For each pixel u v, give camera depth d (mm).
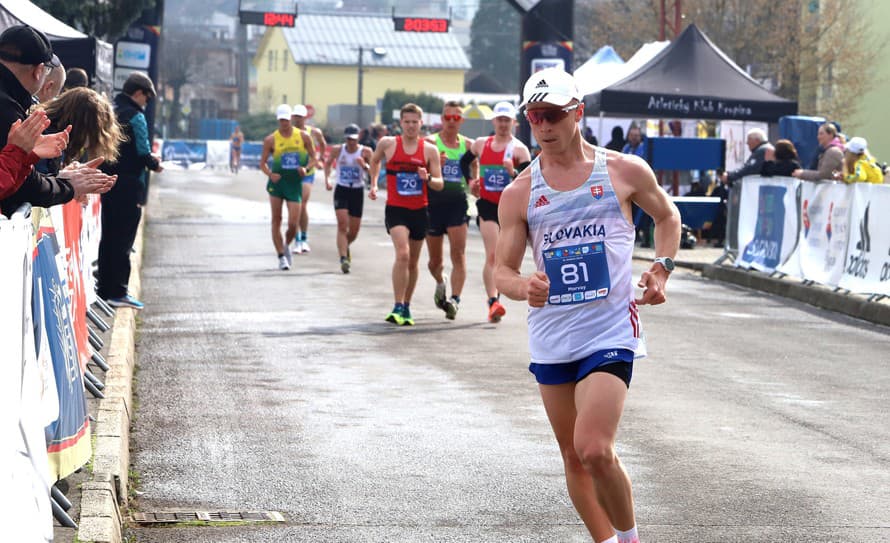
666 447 17047
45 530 9867
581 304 11258
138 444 16578
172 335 25578
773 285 36969
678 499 14477
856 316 31922
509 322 28812
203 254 42500
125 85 25609
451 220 28484
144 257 40750
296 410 18922
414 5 82750
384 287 34938
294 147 38312
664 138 51375
